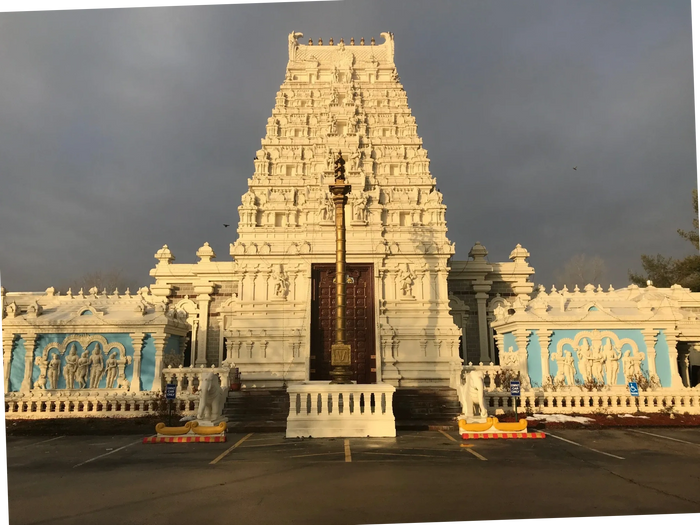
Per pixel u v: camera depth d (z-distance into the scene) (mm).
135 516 10172
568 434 21375
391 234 34500
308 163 37844
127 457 16891
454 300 39719
